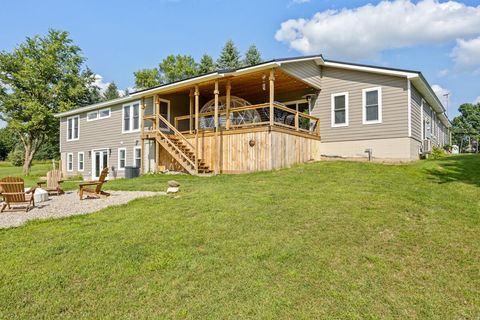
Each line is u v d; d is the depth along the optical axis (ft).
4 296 10.65
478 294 10.60
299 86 47.09
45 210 23.66
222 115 45.75
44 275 12.06
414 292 10.70
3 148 175.73
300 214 18.48
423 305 10.00
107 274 12.10
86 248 14.64
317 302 10.11
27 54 86.89
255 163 38.86
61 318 9.57
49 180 34.68
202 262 12.85
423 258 13.01
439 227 16.20
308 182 28.22
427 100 52.29
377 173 31.55
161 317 9.50
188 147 47.60
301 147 42.93
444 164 36.42
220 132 42.80
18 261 13.29
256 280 11.42
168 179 39.86
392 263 12.61
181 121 58.39
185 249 14.17
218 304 10.06
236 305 9.98
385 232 15.58
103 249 14.44
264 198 22.58
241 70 39.24
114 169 62.44
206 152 45.14
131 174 52.03
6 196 23.59
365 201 20.76
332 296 10.43
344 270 12.07
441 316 9.51
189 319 9.38
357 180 28.04
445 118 70.59
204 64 127.85
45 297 10.61
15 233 17.35
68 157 74.64
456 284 11.18
